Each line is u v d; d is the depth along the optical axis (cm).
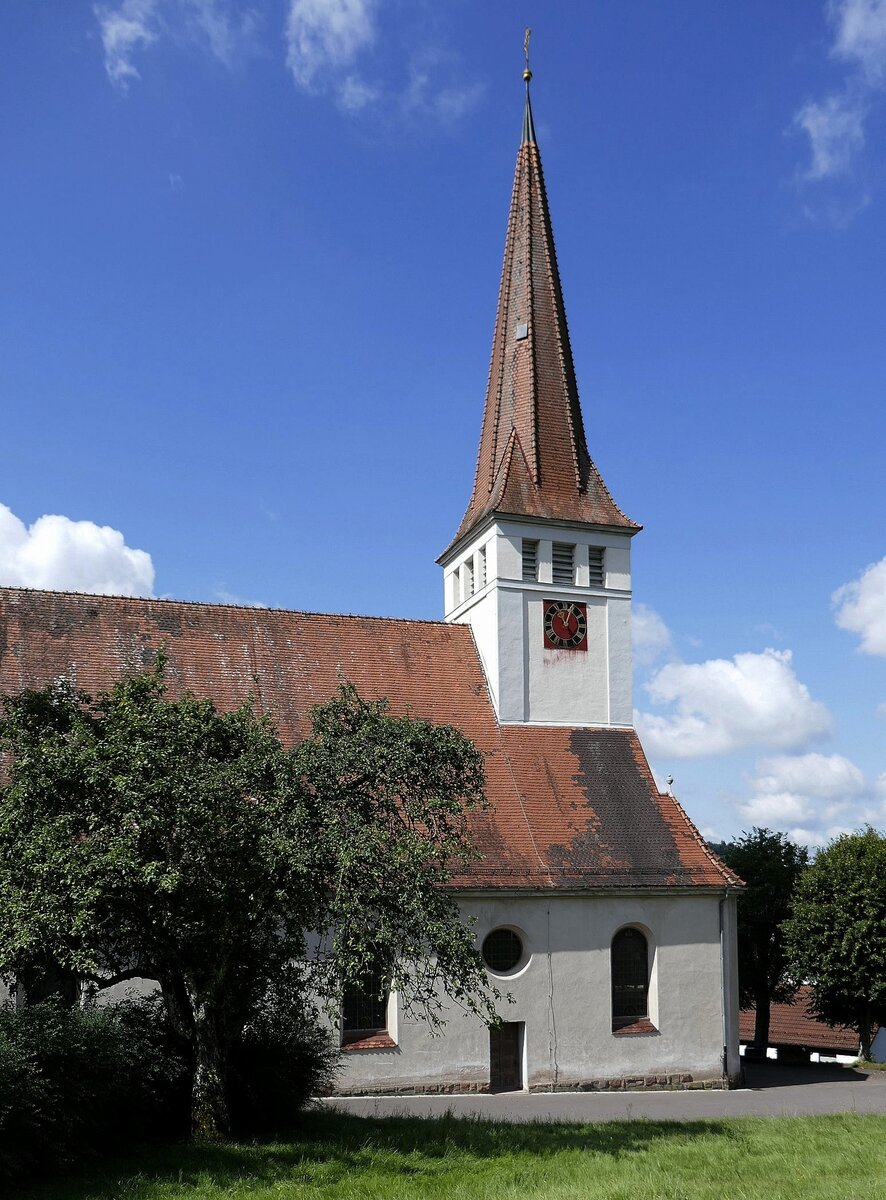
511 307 4597
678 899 3766
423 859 2167
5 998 2678
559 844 3709
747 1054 5441
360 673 3978
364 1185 1897
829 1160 2188
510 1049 3522
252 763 2109
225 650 3841
